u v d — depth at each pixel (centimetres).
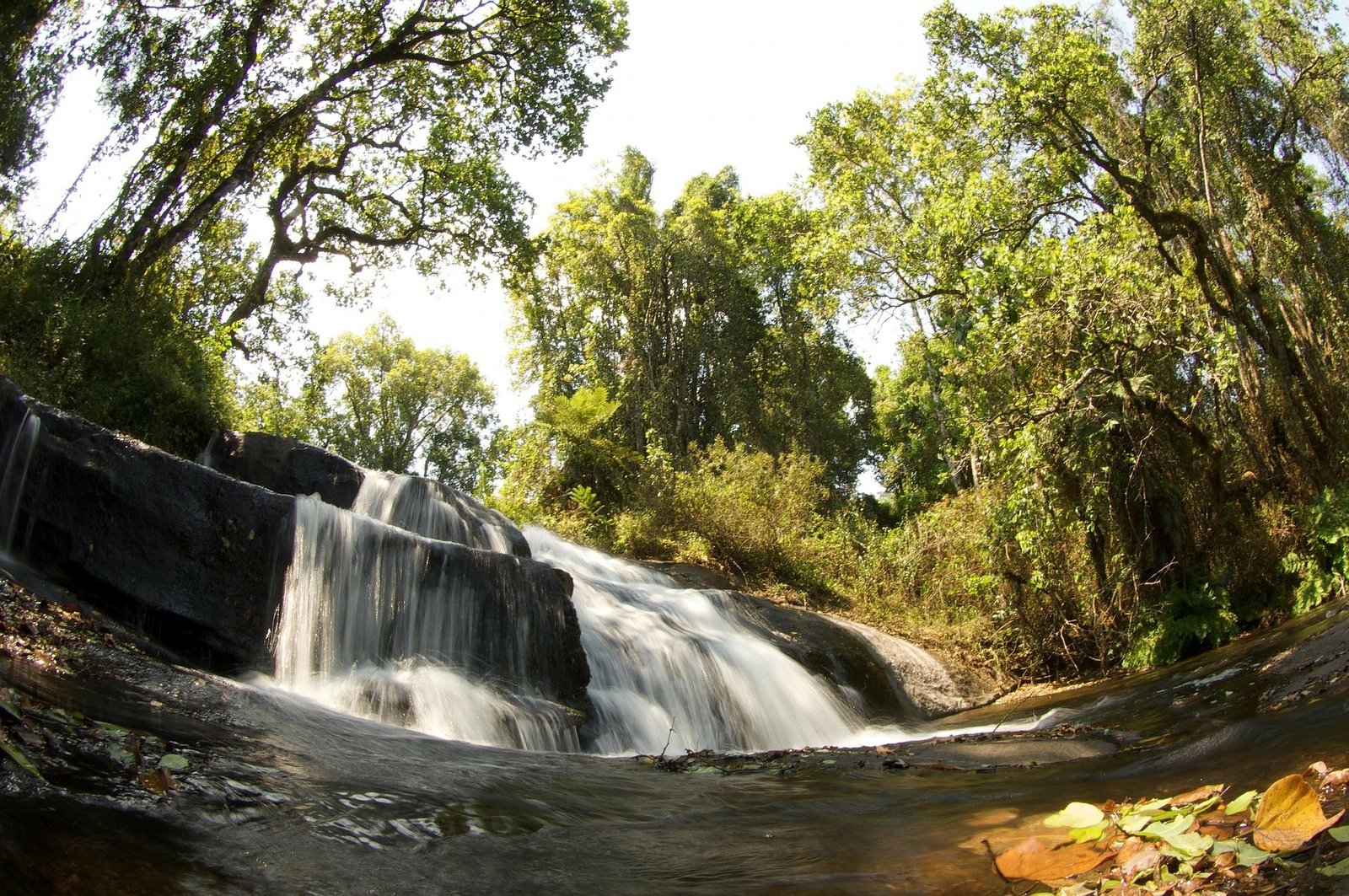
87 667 468
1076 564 1382
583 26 1969
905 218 2653
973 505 1606
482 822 371
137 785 318
